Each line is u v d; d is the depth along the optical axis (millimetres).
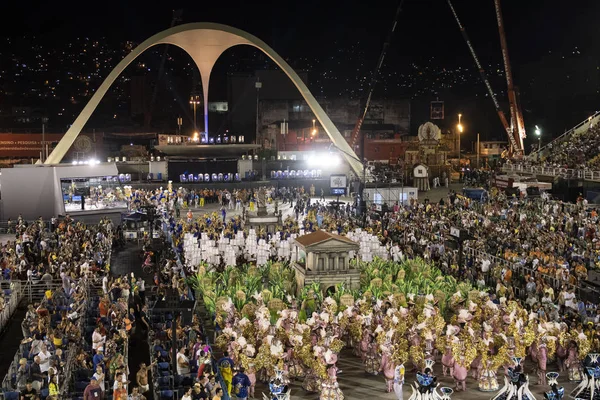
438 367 29219
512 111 103562
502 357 26375
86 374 26188
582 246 46406
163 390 24453
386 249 47938
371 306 32156
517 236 50562
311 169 100438
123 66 96500
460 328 29281
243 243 48656
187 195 83938
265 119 123938
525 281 39625
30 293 38562
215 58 107938
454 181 105562
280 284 38625
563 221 54062
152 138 131625
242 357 25922
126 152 120125
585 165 75500
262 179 96438
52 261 42969
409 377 28094
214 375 23016
